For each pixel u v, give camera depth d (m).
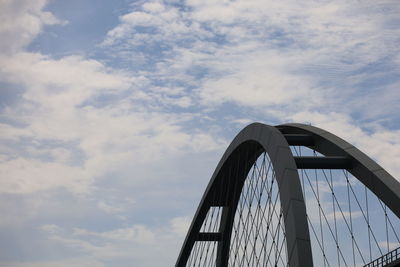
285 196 27.56
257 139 34.38
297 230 25.62
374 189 29.98
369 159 30.92
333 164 31.44
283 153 29.62
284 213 27.20
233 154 40.69
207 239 49.88
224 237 49.44
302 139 34.69
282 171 28.70
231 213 48.62
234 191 46.47
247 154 40.72
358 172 31.03
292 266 25.23
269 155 31.34
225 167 43.31
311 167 31.34
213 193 47.00
